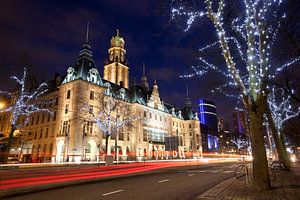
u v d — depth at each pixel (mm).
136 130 57062
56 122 46000
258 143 9641
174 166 32844
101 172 21094
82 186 11945
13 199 8602
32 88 36000
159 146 63719
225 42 10383
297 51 11633
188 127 84188
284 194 8367
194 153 81000
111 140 49125
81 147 42000
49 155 44938
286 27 11445
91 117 44906
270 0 9273
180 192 9867
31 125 51656
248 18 9914
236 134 132375
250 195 8289
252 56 10023
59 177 16312
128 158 50625
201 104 160375
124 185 12250
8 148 31625
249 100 10023
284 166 19391
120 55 74438
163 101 77625
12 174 18844
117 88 59031
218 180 14602
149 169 25750
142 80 75312
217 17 9969
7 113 55625
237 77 10281
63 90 47156
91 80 48594
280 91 23484
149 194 9367
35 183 12680
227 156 115500
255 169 9586
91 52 51812
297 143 52594
